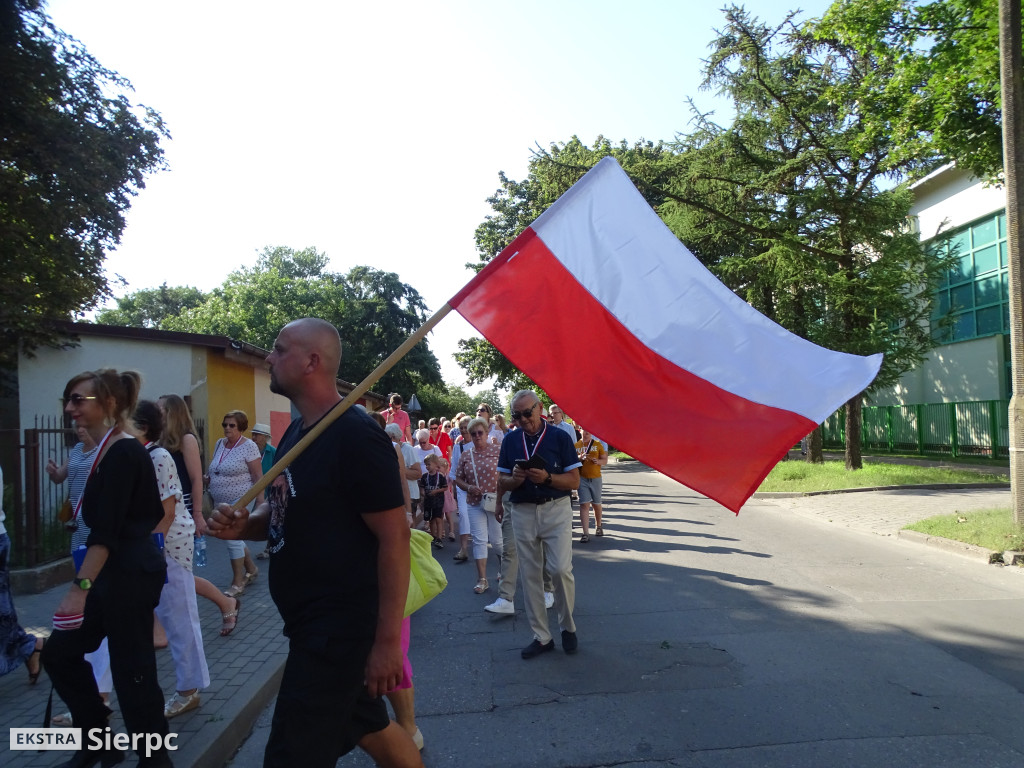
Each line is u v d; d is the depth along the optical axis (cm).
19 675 518
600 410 355
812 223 1948
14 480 784
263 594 768
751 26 1900
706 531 1147
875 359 329
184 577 438
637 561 913
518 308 364
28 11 1312
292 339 275
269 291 5497
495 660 559
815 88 1884
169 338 1362
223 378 1492
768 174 1892
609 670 526
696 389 349
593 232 374
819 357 342
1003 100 948
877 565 860
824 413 326
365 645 250
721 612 668
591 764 386
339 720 245
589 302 365
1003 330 2655
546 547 575
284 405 1970
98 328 1335
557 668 534
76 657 344
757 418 338
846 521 1212
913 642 571
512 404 576
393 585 249
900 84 1462
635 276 368
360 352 5681
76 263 1474
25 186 1355
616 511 1437
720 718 437
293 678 244
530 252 370
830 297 1945
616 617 663
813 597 714
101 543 329
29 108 1299
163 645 567
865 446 3500
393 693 399
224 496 761
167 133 1565
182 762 368
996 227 2684
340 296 5753
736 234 2092
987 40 1284
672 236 372
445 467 1109
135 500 342
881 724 423
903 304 1891
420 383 6075
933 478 1728
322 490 251
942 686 480
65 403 361
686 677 506
